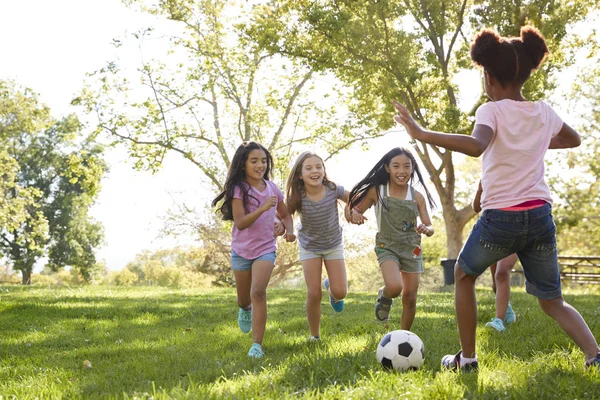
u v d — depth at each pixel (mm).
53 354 5766
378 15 19453
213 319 8500
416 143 21422
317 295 5723
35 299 11461
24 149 46719
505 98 3760
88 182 27672
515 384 3355
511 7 18812
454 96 21031
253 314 5211
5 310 9492
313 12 19719
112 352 5707
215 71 26766
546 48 3764
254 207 5398
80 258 47312
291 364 4164
